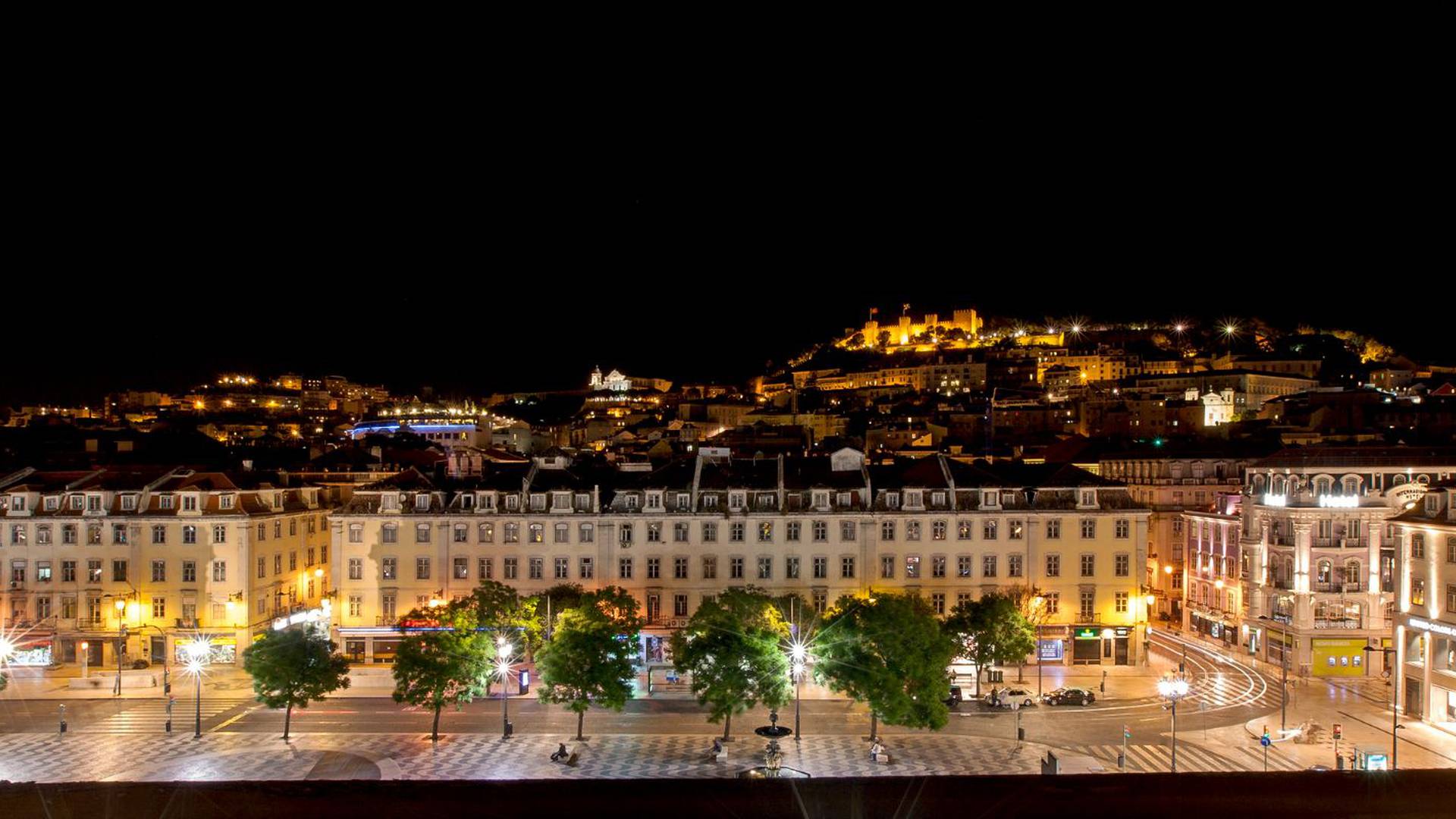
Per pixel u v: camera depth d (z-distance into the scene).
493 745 76.19
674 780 11.59
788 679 74.69
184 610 102.25
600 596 85.62
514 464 123.38
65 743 76.50
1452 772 11.46
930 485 103.88
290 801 11.13
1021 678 95.62
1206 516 119.38
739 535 102.19
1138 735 78.88
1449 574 80.38
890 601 75.19
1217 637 115.19
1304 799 11.12
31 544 103.25
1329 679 98.06
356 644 101.81
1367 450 104.94
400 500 103.62
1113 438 179.88
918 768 69.44
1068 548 101.50
